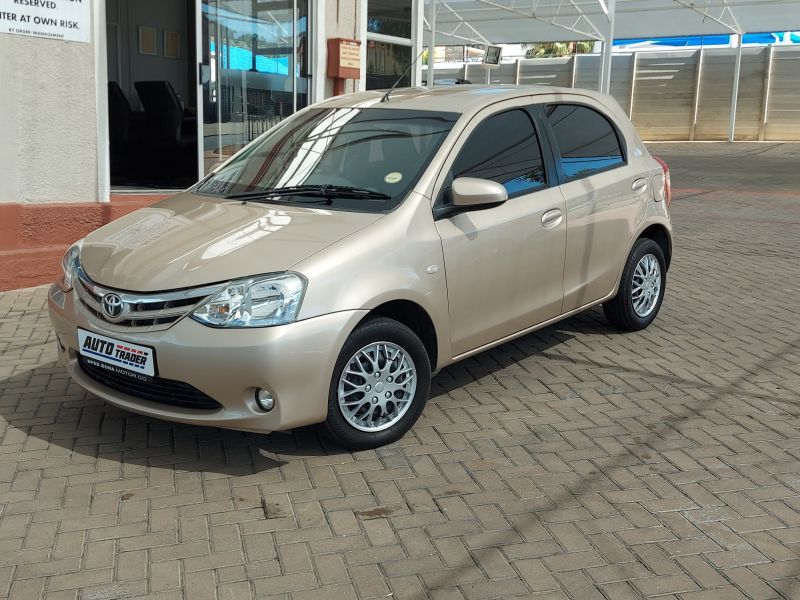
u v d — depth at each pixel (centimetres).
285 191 466
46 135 722
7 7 679
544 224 504
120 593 310
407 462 416
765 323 669
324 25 997
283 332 373
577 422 468
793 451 433
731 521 362
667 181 643
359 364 409
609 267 577
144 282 392
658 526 358
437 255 435
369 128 497
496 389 516
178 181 973
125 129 1002
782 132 2808
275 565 328
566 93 564
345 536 349
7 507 369
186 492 385
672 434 453
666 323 664
